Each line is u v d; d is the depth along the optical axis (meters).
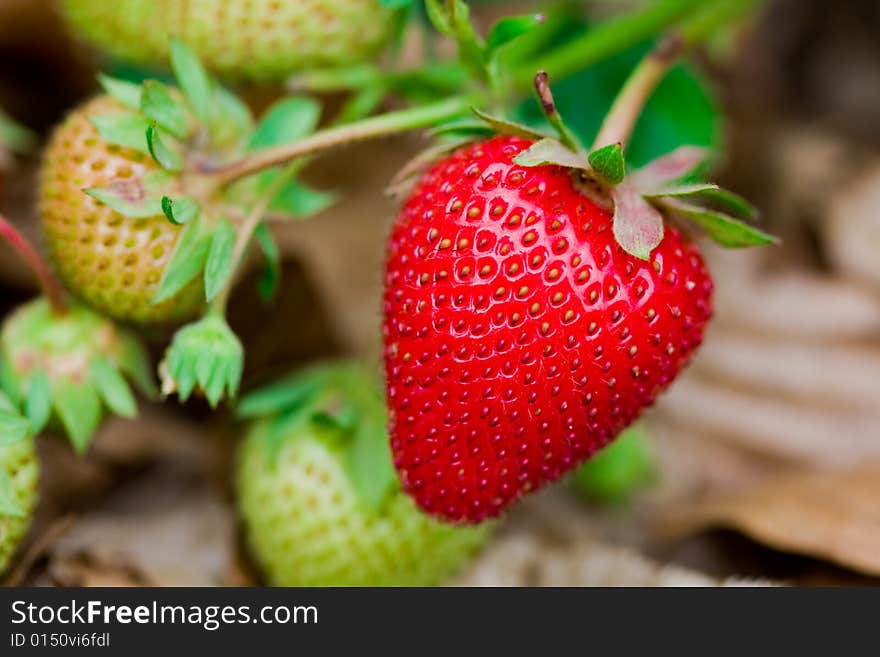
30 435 0.21
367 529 0.23
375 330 0.26
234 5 0.23
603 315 0.20
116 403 0.22
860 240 0.29
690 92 0.26
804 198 0.30
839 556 0.23
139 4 0.23
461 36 0.21
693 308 0.21
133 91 0.21
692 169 0.21
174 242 0.21
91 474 0.24
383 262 0.21
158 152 0.21
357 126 0.21
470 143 0.21
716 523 0.24
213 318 0.21
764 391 0.28
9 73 0.28
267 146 0.22
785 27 0.33
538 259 0.20
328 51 0.23
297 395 0.23
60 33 0.28
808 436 0.27
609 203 0.20
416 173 0.21
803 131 0.32
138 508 0.24
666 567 0.24
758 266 0.29
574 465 0.21
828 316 0.28
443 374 0.20
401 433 0.21
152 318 0.22
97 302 0.22
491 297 0.20
